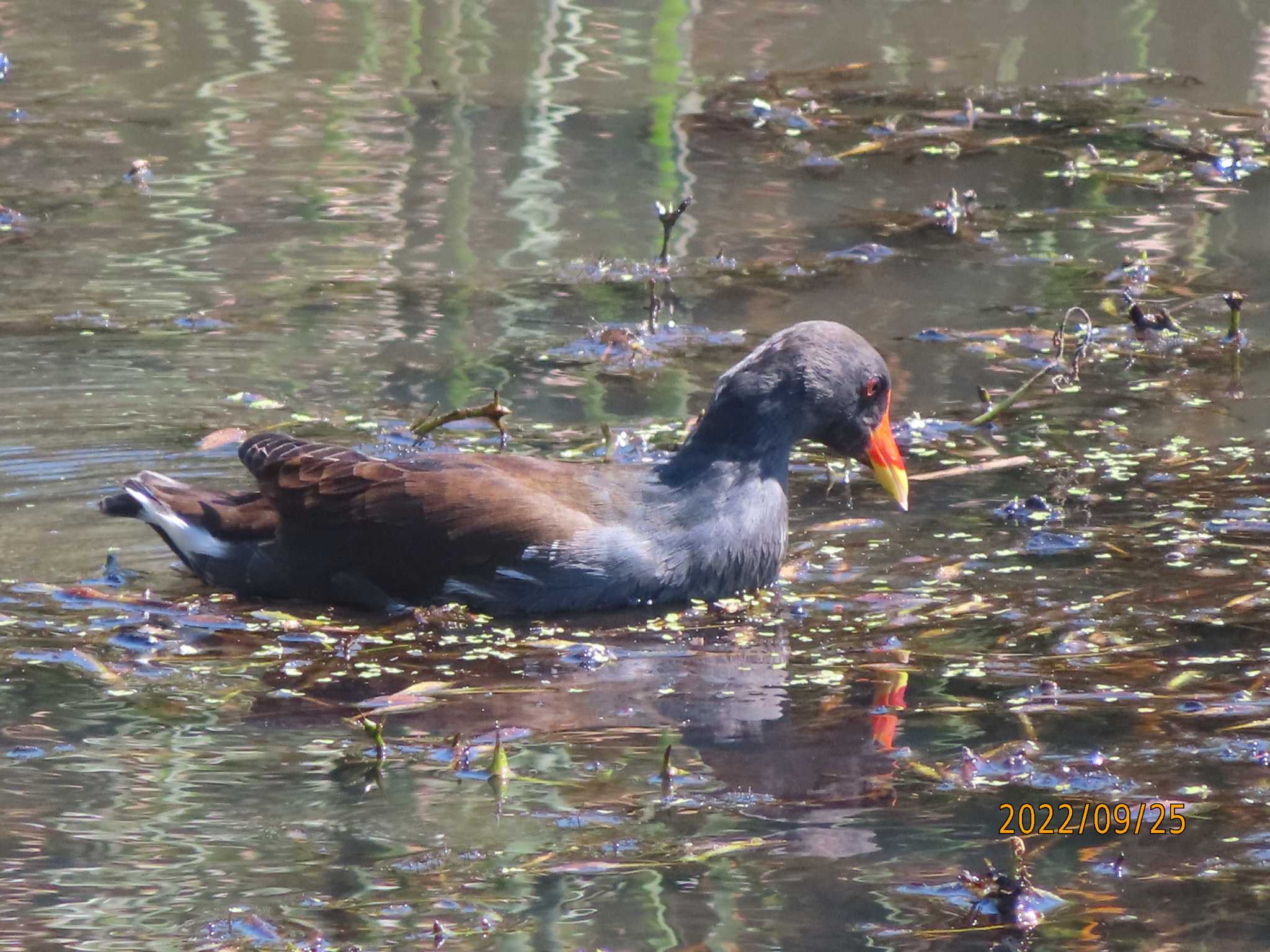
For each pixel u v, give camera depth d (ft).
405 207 56.13
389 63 70.18
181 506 34.91
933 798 25.44
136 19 75.92
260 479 34.99
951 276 51.42
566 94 66.69
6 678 29.84
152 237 53.47
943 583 34.17
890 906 22.36
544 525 33.35
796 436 35.88
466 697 29.50
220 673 30.42
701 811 25.04
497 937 21.59
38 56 70.69
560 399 43.01
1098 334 47.24
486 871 23.26
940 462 39.96
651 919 22.03
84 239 53.21
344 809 25.07
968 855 23.72
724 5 77.71
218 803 25.25
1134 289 50.26
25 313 47.70
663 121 64.03
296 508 34.30
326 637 32.37
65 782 25.85
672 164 60.18
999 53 71.00
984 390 42.27
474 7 77.36
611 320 47.98
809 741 27.43
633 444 39.88
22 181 57.88
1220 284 50.78
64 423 41.01
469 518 33.37
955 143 62.23
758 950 21.31
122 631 32.01
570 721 28.37
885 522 37.37
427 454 35.70
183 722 28.25
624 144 61.87
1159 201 57.21
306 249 52.80
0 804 25.07
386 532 33.73
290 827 24.49
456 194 57.36
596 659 31.17
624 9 76.89
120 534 36.60
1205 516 36.70
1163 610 32.35
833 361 35.91
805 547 36.32
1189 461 39.60
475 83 67.77
